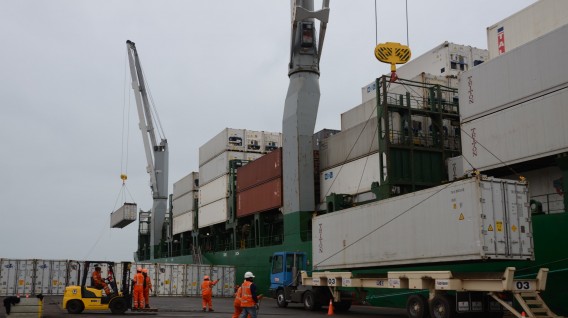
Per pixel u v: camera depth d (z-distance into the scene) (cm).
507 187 1812
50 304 3084
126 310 2350
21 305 1948
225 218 5062
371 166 3244
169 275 4531
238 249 4788
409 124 3120
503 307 1838
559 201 2306
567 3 2344
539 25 2481
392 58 3222
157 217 6894
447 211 1875
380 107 3119
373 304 2839
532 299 1861
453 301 1809
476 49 3497
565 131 2088
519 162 2297
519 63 2328
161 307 2892
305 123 3831
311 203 3750
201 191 5778
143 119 6856
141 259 8162
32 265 4122
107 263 2369
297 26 3931
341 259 2483
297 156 3778
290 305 3180
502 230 1764
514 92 2344
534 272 2109
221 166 5219
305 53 3916
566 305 2020
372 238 2270
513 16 2636
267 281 4188
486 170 2492
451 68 3425
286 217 3878
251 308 1516
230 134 5188
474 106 2572
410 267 2433
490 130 2462
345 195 3406
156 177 6931
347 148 3531
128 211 5697
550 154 2147
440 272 1836
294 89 3903
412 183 3059
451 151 3225
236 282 4756
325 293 2631
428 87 3244
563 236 2045
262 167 4353
